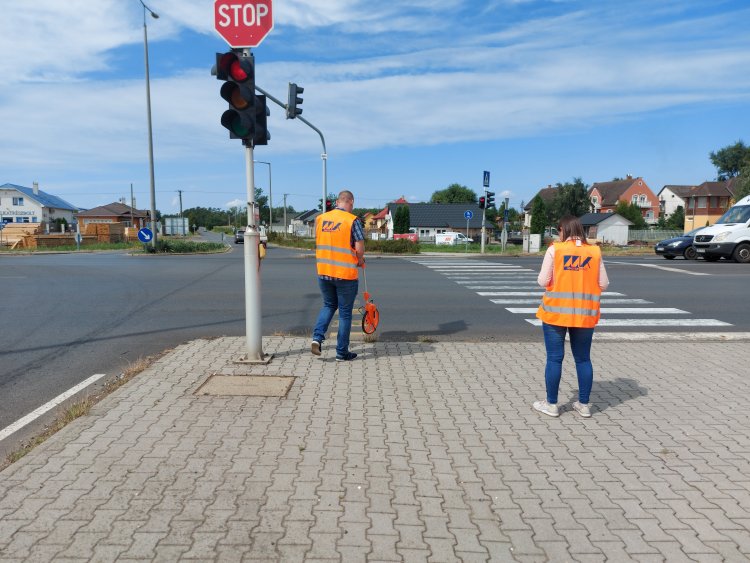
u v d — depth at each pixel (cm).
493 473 359
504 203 3325
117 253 3212
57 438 399
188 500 317
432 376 573
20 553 266
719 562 269
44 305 1066
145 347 730
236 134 574
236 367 593
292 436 410
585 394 461
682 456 387
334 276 600
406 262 2280
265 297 1181
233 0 567
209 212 17312
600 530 295
